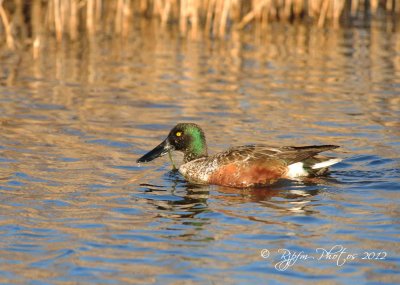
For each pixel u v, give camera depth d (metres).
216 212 12.00
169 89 19.95
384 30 27.58
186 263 10.16
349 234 11.05
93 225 11.45
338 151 15.18
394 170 14.06
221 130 16.62
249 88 20.08
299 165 13.69
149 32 26.86
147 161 14.43
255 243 10.77
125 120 17.34
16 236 11.00
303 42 25.69
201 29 27.48
